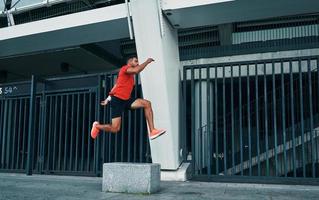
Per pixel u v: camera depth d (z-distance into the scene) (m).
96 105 9.35
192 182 8.20
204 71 11.67
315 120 10.41
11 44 10.47
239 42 12.02
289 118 12.93
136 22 7.98
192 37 12.91
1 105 10.95
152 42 7.93
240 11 7.90
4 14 11.01
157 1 7.73
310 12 7.98
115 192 6.60
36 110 11.03
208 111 8.55
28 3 10.51
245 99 14.43
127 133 9.85
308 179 7.55
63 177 9.28
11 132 10.75
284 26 11.57
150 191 6.37
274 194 6.46
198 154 10.77
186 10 7.81
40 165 9.98
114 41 14.05
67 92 9.91
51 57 13.77
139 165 6.51
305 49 10.94
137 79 9.18
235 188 7.23
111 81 9.30
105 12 8.59
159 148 8.41
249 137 8.05
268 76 11.80
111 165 6.72
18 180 8.69
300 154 10.40
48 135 10.18
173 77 8.71
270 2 7.38
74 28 9.09
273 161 10.73
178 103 9.12
